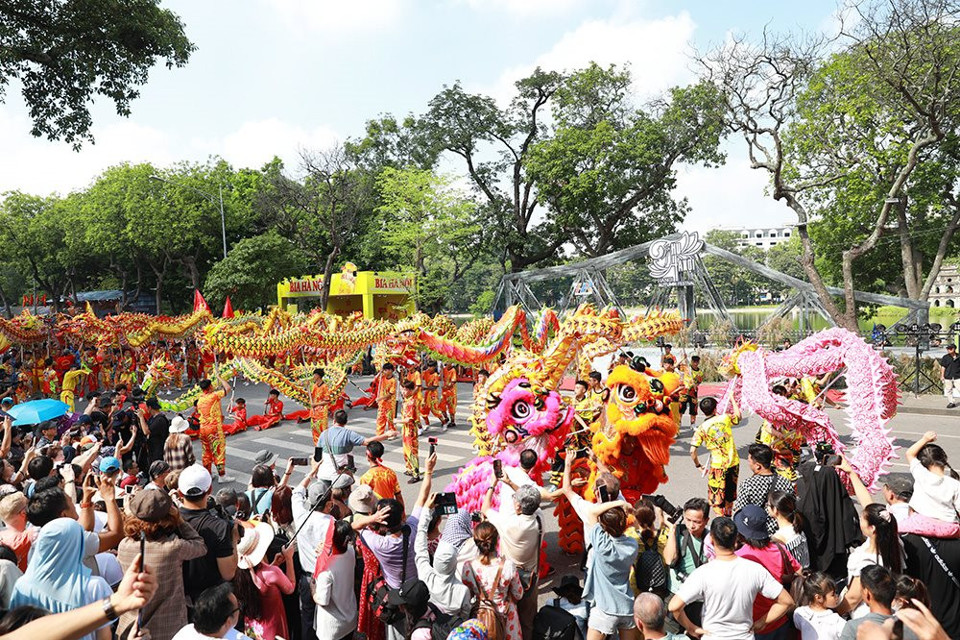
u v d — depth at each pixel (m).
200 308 22.38
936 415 15.23
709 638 4.13
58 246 46.41
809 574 4.39
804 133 26.77
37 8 18.66
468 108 36.69
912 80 19.89
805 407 8.05
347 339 15.56
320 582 4.84
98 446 6.55
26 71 19.38
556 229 36.38
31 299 45.34
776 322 24.70
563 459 8.46
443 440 14.70
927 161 26.28
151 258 42.19
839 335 8.41
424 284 34.88
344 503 6.27
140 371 22.91
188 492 4.61
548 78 35.75
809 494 6.07
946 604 5.06
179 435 8.19
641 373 8.18
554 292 62.38
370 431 15.62
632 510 5.50
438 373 16.39
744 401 8.59
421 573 4.68
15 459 8.41
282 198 35.78
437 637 4.28
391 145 41.12
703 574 4.18
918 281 28.56
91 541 4.46
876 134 25.62
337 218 34.41
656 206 35.50
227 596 3.43
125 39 19.92
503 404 7.71
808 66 20.23
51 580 3.63
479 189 38.28
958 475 5.44
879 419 7.50
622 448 8.05
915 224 28.59
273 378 14.93
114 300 46.69
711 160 32.28
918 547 5.16
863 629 3.29
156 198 39.12
